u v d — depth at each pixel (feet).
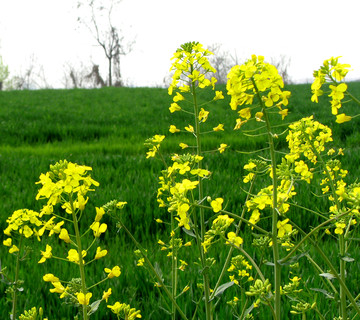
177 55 7.13
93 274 11.22
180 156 6.77
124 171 22.90
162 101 79.61
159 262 11.93
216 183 18.60
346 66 4.43
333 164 7.49
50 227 4.78
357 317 6.97
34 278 11.09
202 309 9.50
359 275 10.11
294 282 6.36
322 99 71.67
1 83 190.60
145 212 16.01
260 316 8.90
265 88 4.52
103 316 9.55
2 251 13.48
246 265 7.25
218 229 5.01
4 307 9.52
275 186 4.85
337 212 5.33
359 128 36.96
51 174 4.68
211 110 59.77
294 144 6.63
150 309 9.65
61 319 9.12
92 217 16.15
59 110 64.03
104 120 54.95
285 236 6.48
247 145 32.78
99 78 209.36
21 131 44.27
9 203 17.46
